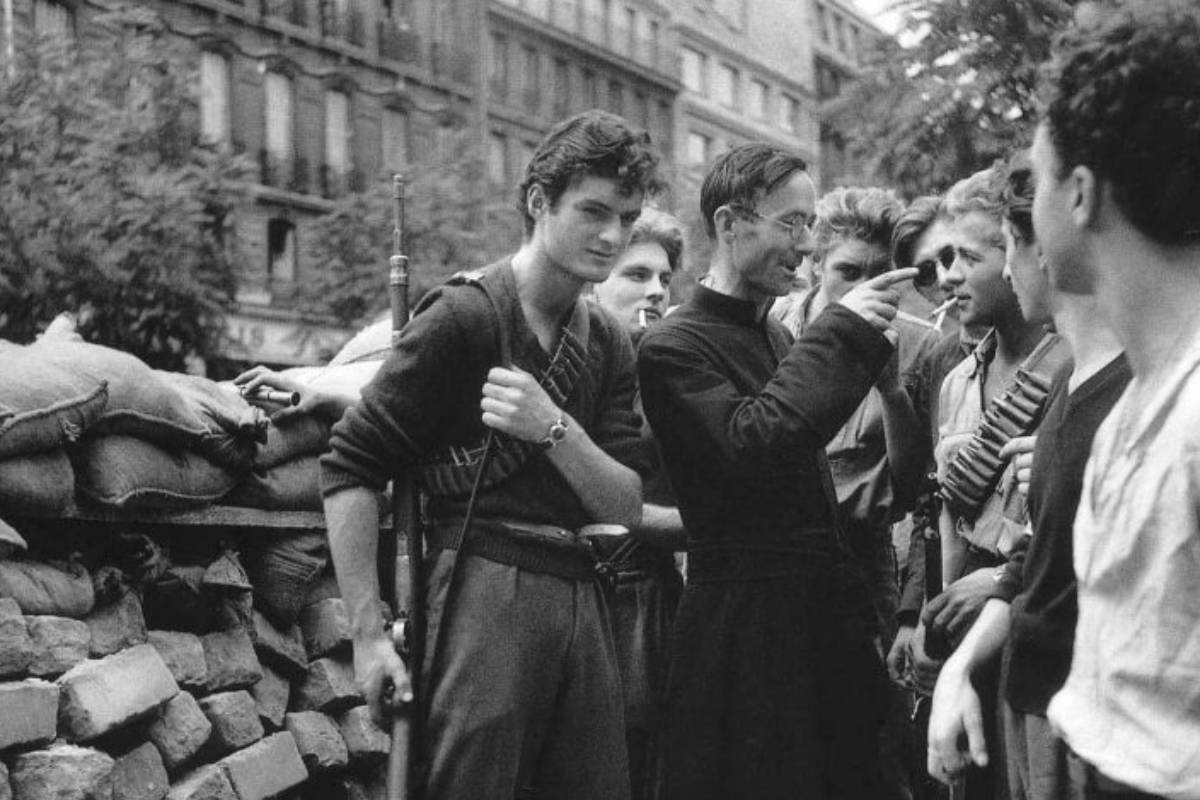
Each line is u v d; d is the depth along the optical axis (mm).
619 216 3271
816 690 3547
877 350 3436
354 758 4820
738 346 3643
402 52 46906
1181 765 1962
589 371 3445
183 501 4043
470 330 3252
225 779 4090
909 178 11664
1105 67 2010
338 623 4785
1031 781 2518
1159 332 2037
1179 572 1963
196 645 4180
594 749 3328
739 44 70188
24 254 19312
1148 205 2004
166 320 20094
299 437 4566
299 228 42375
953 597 3357
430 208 28781
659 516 4027
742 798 3520
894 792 3639
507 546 3275
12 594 3602
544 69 55469
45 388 3637
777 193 3631
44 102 20062
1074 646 2326
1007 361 3873
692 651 3590
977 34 11391
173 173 20391
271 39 41969
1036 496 2529
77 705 3602
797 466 3568
